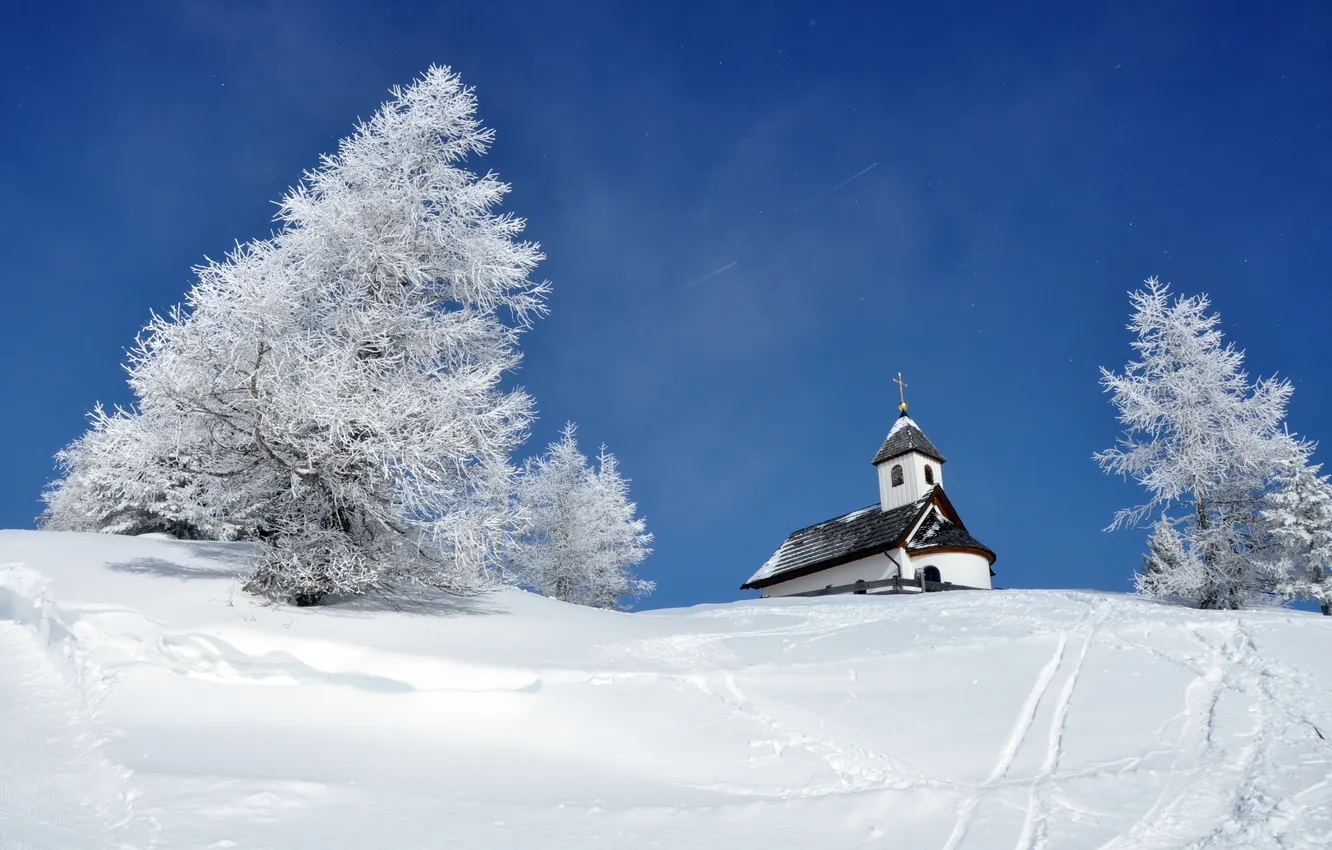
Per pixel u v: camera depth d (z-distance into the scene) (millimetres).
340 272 16328
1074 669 12562
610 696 11570
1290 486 22000
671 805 8125
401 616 15242
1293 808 7512
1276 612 15820
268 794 7547
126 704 9906
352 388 14641
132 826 6711
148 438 13898
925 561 36000
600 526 33406
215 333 14281
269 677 10961
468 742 9961
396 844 6855
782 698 11719
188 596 13992
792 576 40406
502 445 15859
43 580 13984
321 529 14672
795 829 7527
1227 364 20062
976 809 7969
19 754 8242
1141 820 7586
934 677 12492
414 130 16859
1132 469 20594
